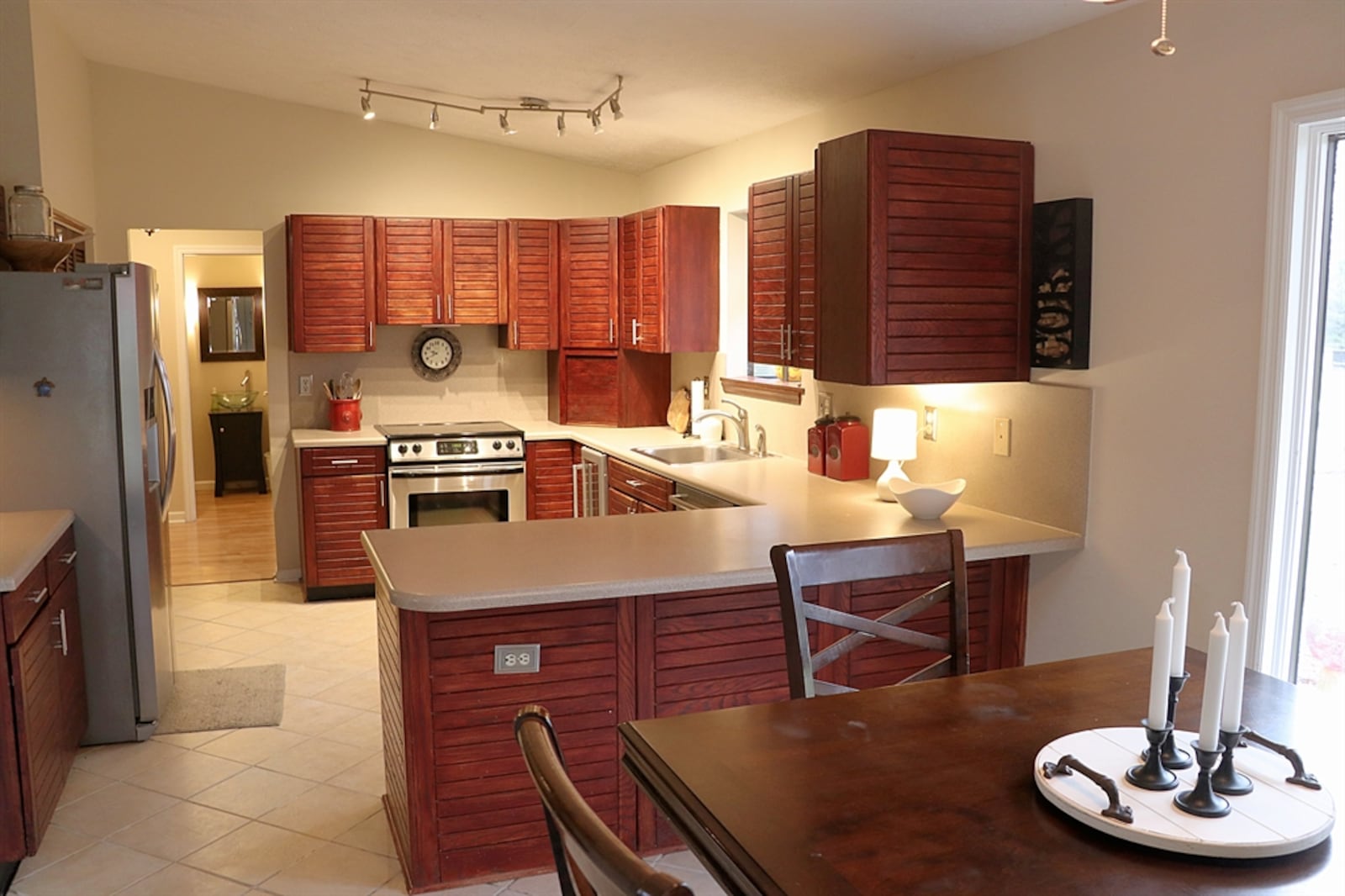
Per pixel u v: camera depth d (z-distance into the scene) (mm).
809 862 1355
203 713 4184
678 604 2969
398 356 6426
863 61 3717
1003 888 1294
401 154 6219
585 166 6531
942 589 2266
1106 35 2994
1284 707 1864
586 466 5707
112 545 3824
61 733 3418
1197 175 2727
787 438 4918
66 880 2928
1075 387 3172
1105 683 1993
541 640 2857
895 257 3135
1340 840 1410
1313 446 2566
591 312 6109
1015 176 3246
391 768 3219
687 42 3793
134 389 3799
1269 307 2535
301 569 6301
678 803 1559
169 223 5902
